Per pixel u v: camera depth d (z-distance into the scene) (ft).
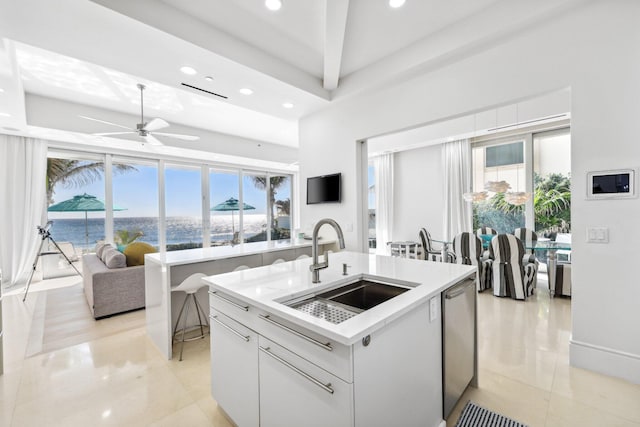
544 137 16.87
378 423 3.65
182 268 9.43
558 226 16.52
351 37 9.10
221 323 5.42
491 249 13.07
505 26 7.52
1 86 9.61
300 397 3.82
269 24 8.43
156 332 8.64
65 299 13.33
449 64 9.29
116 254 11.80
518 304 12.01
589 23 6.79
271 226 28.07
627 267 6.47
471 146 19.22
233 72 9.72
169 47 8.17
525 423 5.30
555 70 7.28
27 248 16.05
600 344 6.81
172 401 6.14
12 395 6.36
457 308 5.59
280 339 4.10
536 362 7.37
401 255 20.21
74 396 6.31
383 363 3.72
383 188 22.76
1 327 7.22
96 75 12.12
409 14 8.03
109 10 6.57
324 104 12.80
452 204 19.31
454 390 5.46
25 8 6.41
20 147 15.72
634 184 6.32
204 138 20.35
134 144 17.71
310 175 14.44
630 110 6.36
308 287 5.04
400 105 10.64
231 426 5.38
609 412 5.53
